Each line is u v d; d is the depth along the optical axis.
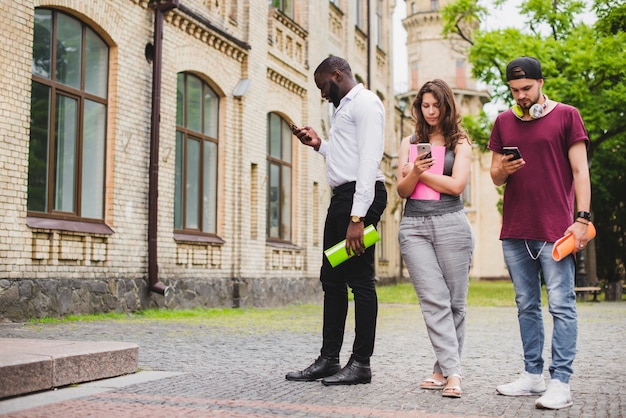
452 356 4.69
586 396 4.68
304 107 19.41
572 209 4.69
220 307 14.59
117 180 11.66
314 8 20.09
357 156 5.12
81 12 10.89
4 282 9.27
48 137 10.45
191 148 14.23
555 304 4.46
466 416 3.96
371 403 4.31
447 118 4.91
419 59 46.84
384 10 28.88
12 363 4.21
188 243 13.58
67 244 10.45
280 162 18.14
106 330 8.84
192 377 5.20
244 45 15.62
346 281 5.16
